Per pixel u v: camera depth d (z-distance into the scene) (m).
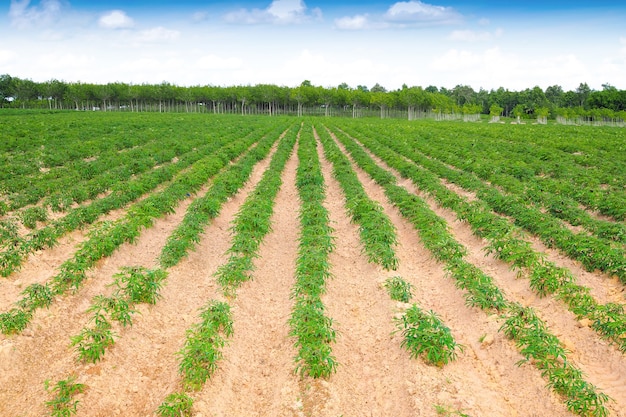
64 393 7.95
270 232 17.25
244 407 8.44
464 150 34.81
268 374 9.35
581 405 7.73
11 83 125.44
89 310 10.08
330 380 8.88
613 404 8.00
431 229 15.51
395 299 11.60
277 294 12.74
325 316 10.83
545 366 8.56
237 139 44.44
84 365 8.83
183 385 8.46
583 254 13.26
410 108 124.06
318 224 16.38
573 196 20.58
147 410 8.20
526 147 36.62
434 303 12.01
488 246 14.77
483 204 18.34
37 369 9.03
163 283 12.09
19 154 31.08
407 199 19.11
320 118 106.69
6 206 17.84
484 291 11.14
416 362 9.07
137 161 27.11
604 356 9.30
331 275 12.96
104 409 8.01
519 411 8.07
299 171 27.58
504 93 149.38
